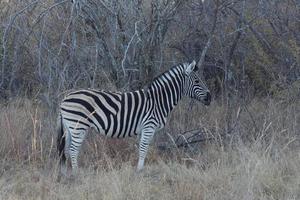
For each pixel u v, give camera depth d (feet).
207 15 63.98
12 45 63.93
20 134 52.42
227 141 54.39
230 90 64.34
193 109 60.70
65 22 61.05
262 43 64.34
